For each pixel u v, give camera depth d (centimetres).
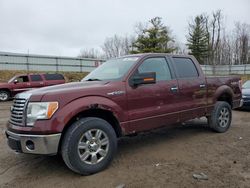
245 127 711
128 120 441
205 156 466
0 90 1711
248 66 4575
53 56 3200
